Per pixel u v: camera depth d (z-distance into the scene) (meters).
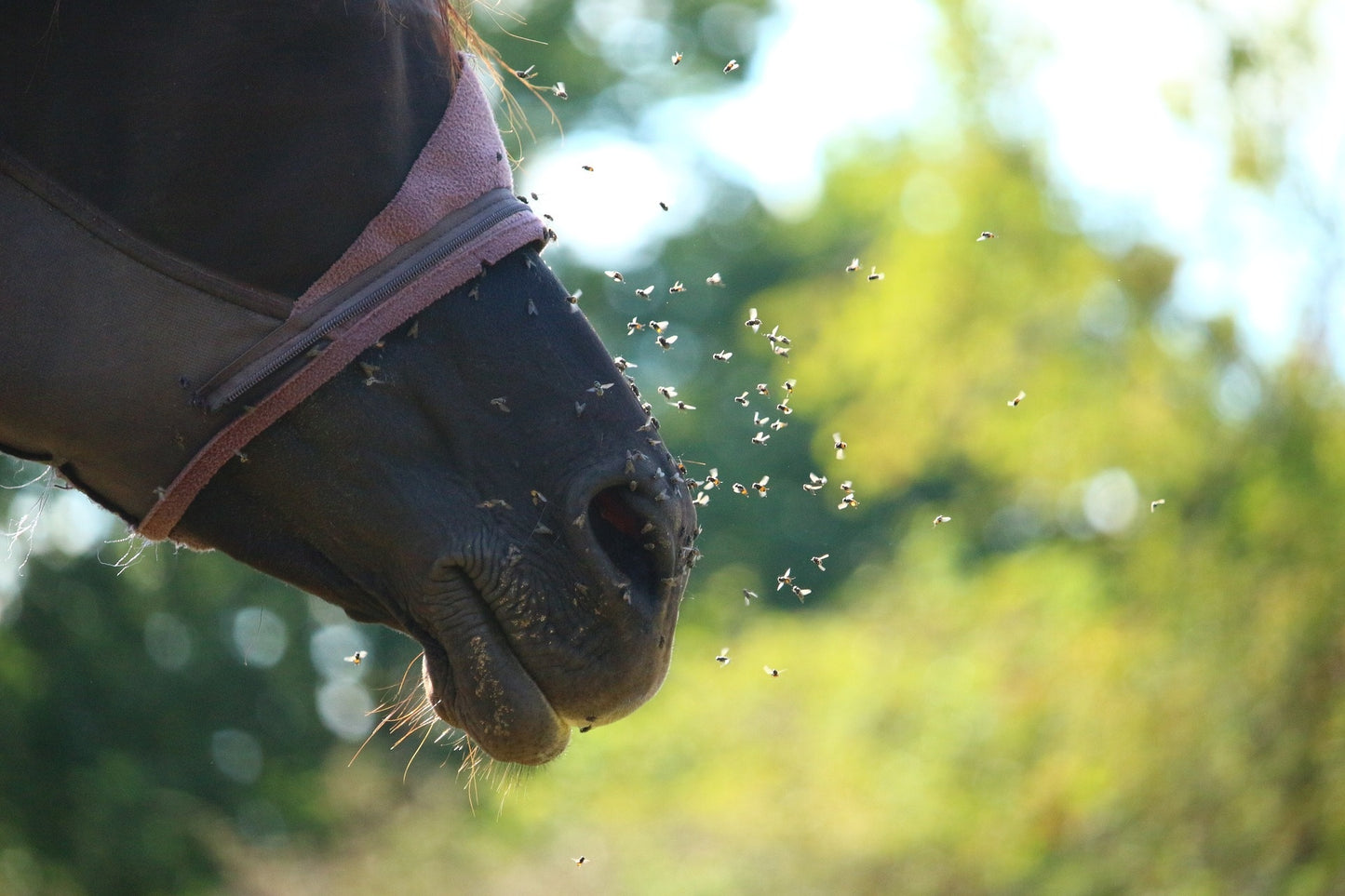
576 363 2.77
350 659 3.05
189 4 2.67
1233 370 10.85
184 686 14.70
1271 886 8.41
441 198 2.76
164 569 14.65
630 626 2.67
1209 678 9.35
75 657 13.28
